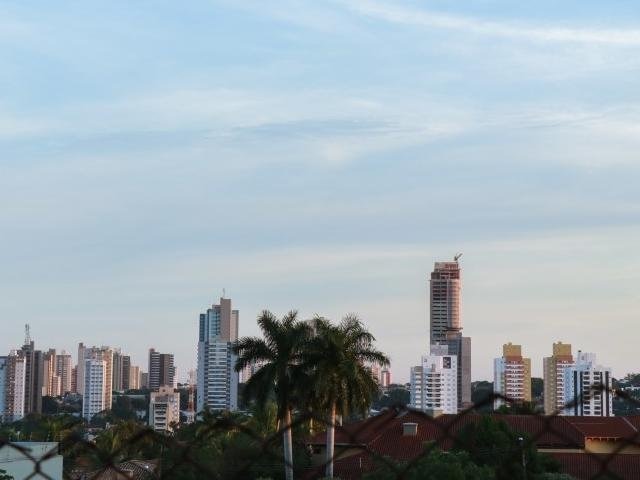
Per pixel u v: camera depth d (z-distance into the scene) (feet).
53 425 166.71
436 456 78.64
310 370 217.15
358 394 212.64
